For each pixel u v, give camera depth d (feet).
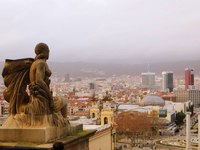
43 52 62.28
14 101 61.00
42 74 60.39
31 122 58.95
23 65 62.08
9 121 59.62
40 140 57.31
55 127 59.62
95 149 289.12
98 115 517.55
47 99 60.13
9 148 56.29
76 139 61.93
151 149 561.43
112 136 359.66
